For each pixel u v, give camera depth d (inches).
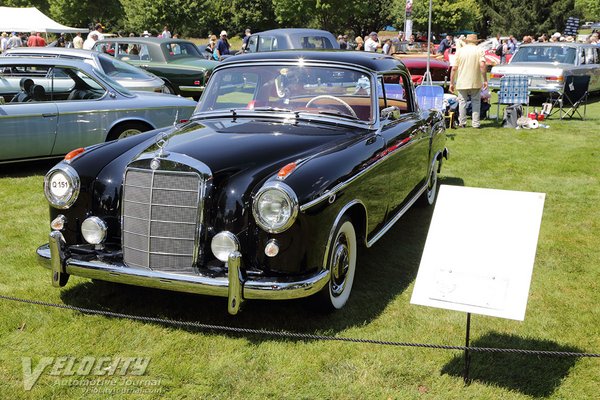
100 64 372.8
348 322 146.5
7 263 184.2
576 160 329.7
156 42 524.7
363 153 156.6
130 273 136.3
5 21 1026.1
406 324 146.2
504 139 393.4
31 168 310.3
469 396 116.5
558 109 541.3
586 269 183.0
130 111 300.2
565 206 247.4
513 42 979.3
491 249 114.0
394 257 193.3
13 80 281.0
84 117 287.7
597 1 1850.4
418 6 1819.6
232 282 126.8
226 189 135.1
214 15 2225.6
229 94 185.5
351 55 185.2
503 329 144.2
